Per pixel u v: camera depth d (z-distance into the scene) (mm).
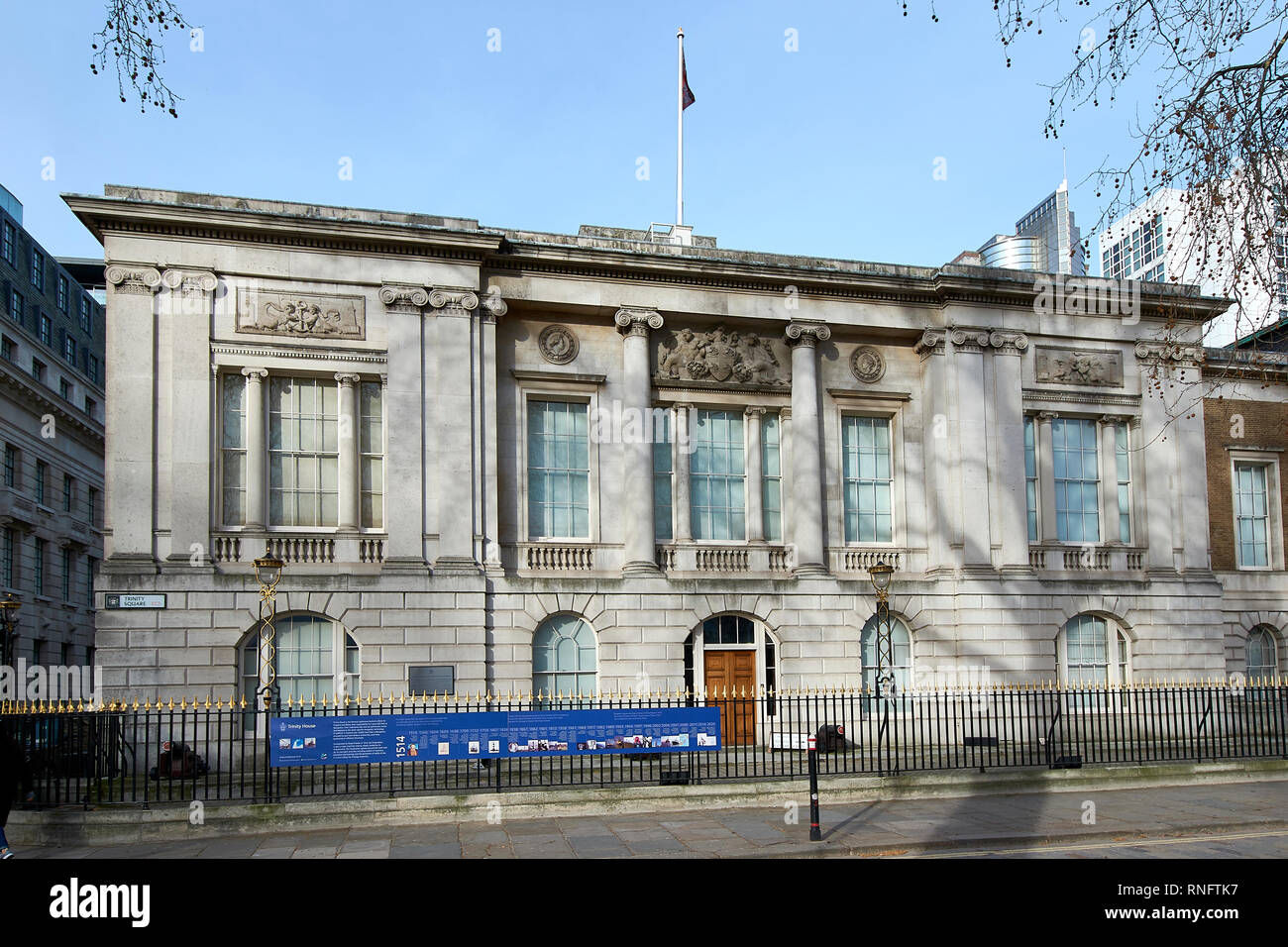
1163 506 33219
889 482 32406
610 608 28469
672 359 30672
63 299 64750
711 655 29547
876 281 31203
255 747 19844
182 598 25344
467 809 19734
